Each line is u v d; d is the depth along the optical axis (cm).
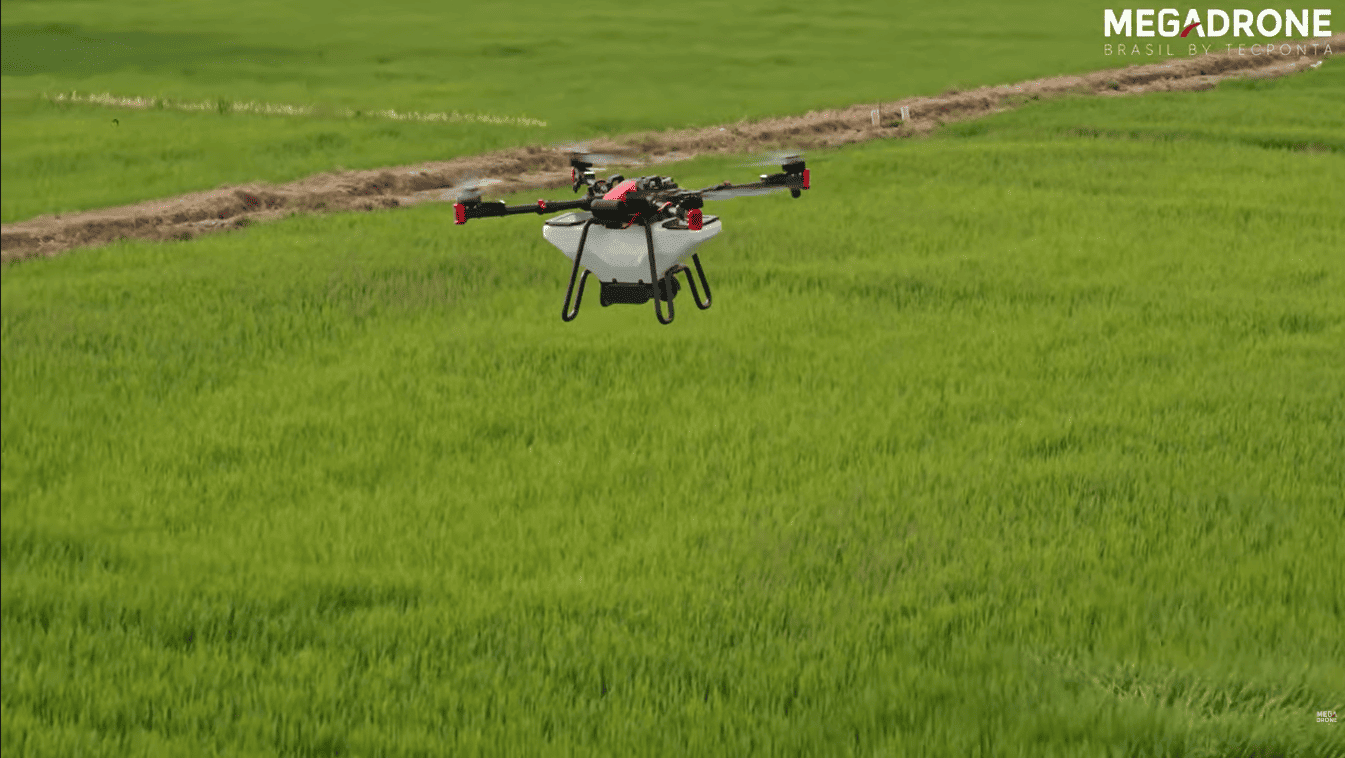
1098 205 10938
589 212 3606
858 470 5194
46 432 5834
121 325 7519
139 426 5928
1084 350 6819
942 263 8769
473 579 4316
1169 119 16488
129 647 3891
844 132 16375
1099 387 6234
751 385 6338
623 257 3391
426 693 3572
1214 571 4197
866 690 3488
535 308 7800
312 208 11544
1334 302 7719
